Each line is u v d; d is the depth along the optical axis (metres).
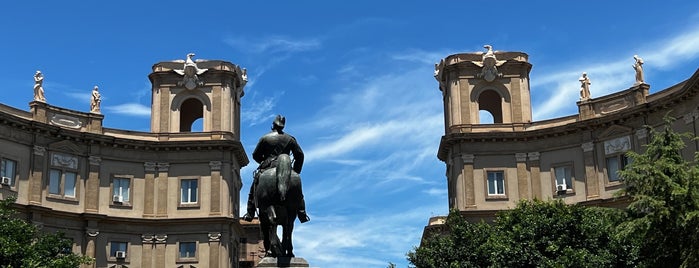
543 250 42.78
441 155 67.81
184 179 65.50
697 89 52.47
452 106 65.06
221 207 64.81
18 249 39.78
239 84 71.06
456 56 66.00
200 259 63.78
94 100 65.69
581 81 63.25
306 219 18.86
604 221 41.69
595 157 61.00
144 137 66.12
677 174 35.88
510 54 66.00
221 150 65.94
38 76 63.16
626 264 39.94
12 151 60.03
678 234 35.00
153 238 64.25
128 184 64.88
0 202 43.03
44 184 61.31
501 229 45.88
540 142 63.25
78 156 63.66
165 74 67.50
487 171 63.12
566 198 61.50
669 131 37.69
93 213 62.47
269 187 18.38
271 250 18.16
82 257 44.22
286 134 19.28
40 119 62.22
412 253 47.22
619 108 60.84
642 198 35.31
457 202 63.06
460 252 45.62
